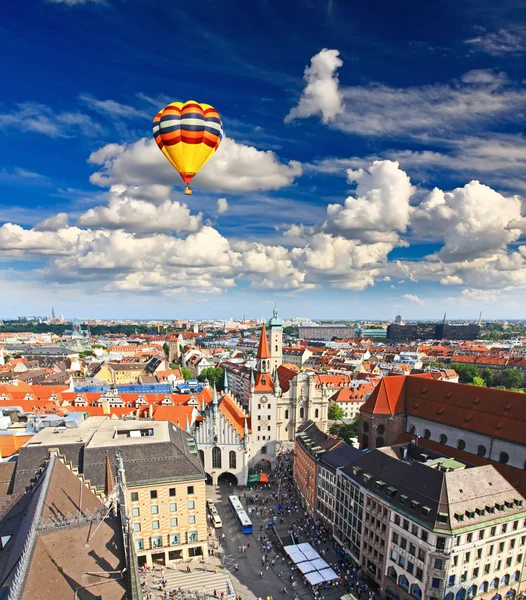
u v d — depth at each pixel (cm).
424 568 6644
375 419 12494
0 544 5166
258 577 8062
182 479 8419
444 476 7031
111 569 4575
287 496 11512
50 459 6831
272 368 18875
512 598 7250
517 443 9631
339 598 7481
